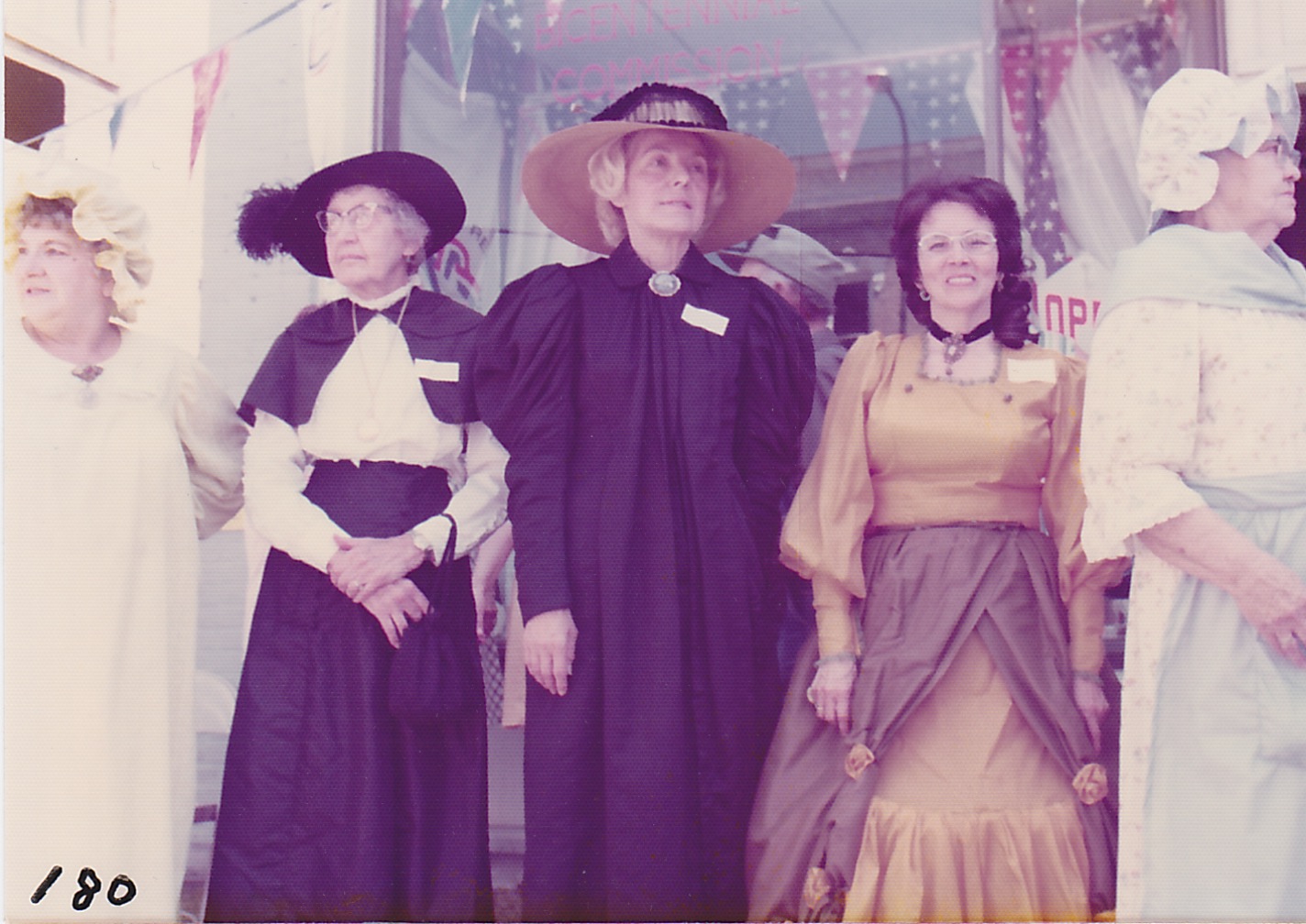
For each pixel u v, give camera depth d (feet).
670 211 5.51
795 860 4.99
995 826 4.84
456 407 5.69
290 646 5.59
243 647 5.65
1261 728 4.79
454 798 5.41
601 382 5.37
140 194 5.98
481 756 5.43
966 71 5.59
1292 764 4.78
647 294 5.47
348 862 5.37
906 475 5.18
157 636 5.67
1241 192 5.10
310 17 6.02
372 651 5.52
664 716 5.12
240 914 5.41
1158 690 4.91
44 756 5.59
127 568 5.70
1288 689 4.79
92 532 5.71
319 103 5.97
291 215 5.93
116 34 6.05
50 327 5.84
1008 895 4.78
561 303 5.45
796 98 5.65
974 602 5.01
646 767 5.09
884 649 5.06
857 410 5.25
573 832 5.10
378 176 5.90
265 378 5.84
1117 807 4.94
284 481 5.74
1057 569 5.10
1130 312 5.01
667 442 5.30
